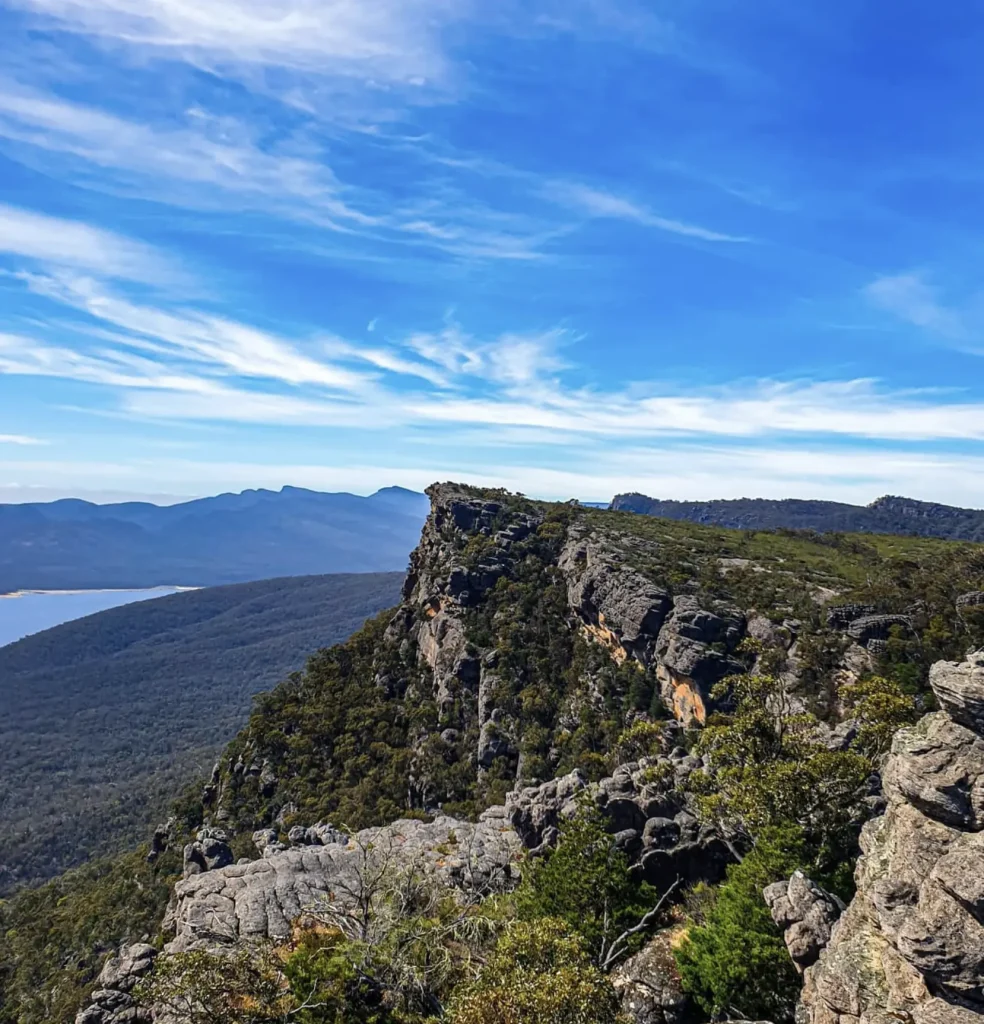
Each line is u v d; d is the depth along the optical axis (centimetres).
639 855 3212
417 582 12162
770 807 2844
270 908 3172
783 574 8788
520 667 8862
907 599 7212
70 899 9131
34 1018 5909
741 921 2352
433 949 2609
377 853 3747
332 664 11388
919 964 1401
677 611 7581
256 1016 2256
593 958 2612
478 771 7831
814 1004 1733
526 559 10656
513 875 3597
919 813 1584
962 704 1553
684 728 6862
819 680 6338
